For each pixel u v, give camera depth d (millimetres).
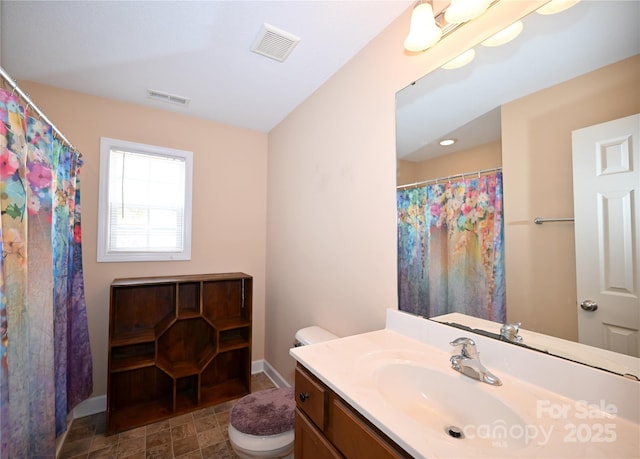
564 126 854
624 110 733
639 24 718
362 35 1525
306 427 1032
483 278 1070
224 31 1492
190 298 2385
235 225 2709
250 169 2797
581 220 817
